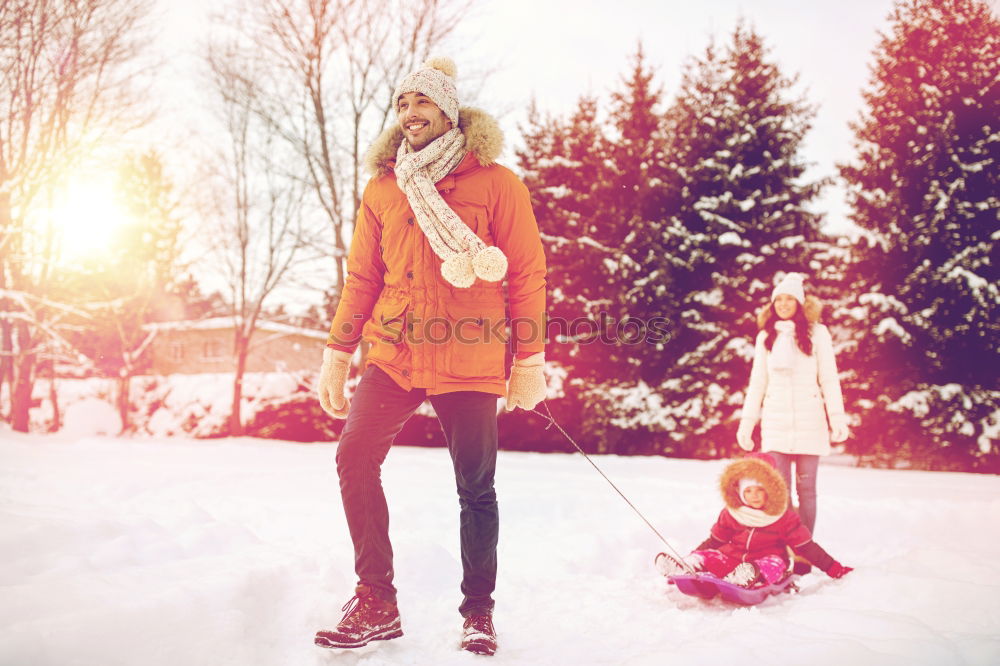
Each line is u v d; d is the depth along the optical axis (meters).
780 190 20.11
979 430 17.53
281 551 3.02
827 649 2.11
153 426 28.56
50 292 19.03
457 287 2.47
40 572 2.39
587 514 5.18
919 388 18.06
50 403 29.38
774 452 4.43
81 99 16.34
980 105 18.53
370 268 2.74
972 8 19.16
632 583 3.55
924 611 2.62
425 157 2.53
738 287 19.30
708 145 20.36
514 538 4.37
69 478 5.50
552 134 24.89
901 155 19.06
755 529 3.58
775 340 4.52
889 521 5.37
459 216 2.57
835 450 19.00
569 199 22.27
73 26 15.55
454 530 4.45
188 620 2.10
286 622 2.43
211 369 36.16
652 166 21.03
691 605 3.15
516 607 3.08
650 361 19.28
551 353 20.69
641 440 19.36
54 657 1.79
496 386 2.57
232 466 7.29
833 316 19.36
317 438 26.00
